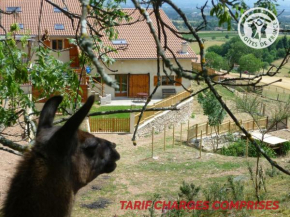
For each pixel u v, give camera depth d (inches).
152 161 1001.5
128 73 1600.6
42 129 147.2
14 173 137.7
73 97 342.3
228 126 1272.1
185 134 1321.4
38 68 327.9
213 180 837.8
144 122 1285.7
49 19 1541.6
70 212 142.0
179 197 657.0
